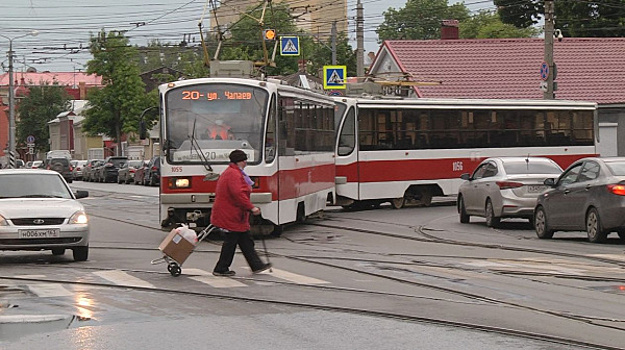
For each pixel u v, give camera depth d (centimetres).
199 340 1195
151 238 2873
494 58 6994
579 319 1351
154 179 7625
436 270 1964
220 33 3769
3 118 15525
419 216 3666
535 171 3109
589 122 4653
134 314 1397
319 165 3381
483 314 1393
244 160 1877
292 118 2977
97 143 14312
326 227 3195
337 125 3956
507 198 3017
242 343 1177
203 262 2170
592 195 2478
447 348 1144
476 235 2856
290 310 1434
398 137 4097
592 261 2134
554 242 2600
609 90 6712
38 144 15575
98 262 2186
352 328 1280
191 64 9731
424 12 13288
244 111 2769
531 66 6938
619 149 6644
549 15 4578
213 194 2741
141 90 9656
